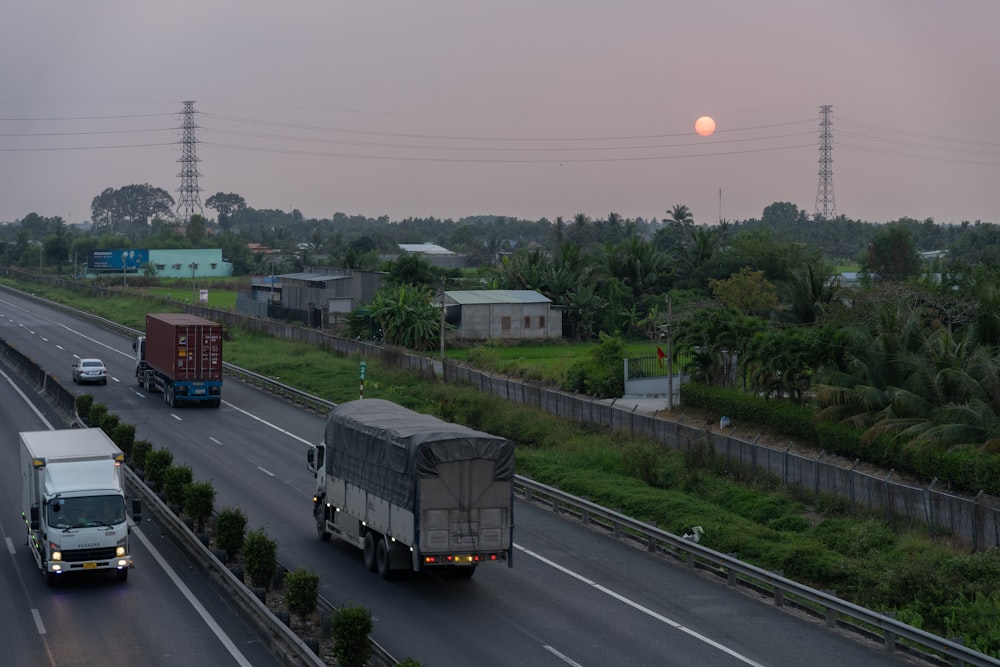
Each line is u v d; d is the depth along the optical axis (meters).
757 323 52.44
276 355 79.81
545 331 90.00
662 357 60.91
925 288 57.62
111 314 111.75
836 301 61.06
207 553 27.48
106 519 25.97
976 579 27.25
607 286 95.31
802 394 48.19
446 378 64.19
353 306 100.62
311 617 22.98
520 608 24.69
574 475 41.09
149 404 58.28
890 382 42.66
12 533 31.31
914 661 21.50
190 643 21.92
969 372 40.62
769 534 32.88
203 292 113.69
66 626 22.92
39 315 111.56
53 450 27.70
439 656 21.06
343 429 29.25
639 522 31.38
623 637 22.66
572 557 29.97
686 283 107.50
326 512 30.58
